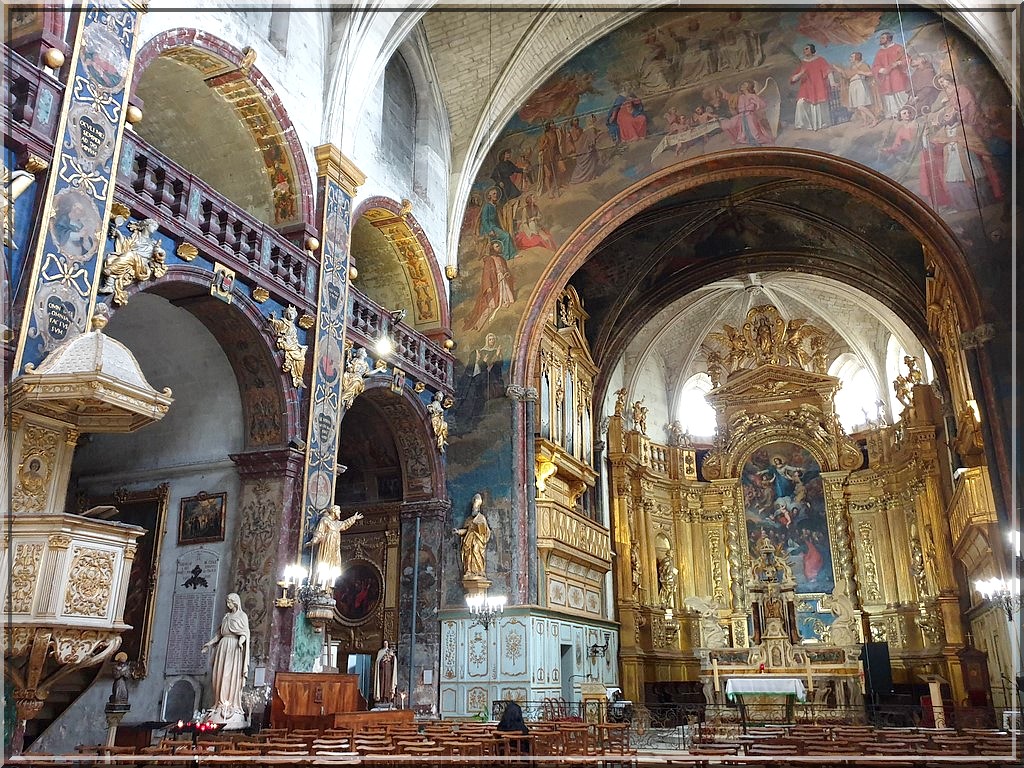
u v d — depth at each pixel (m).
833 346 31.09
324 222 14.80
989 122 17.11
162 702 12.70
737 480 30.00
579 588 21.44
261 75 13.95
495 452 19.06
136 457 14.31
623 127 20.59
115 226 10.26
